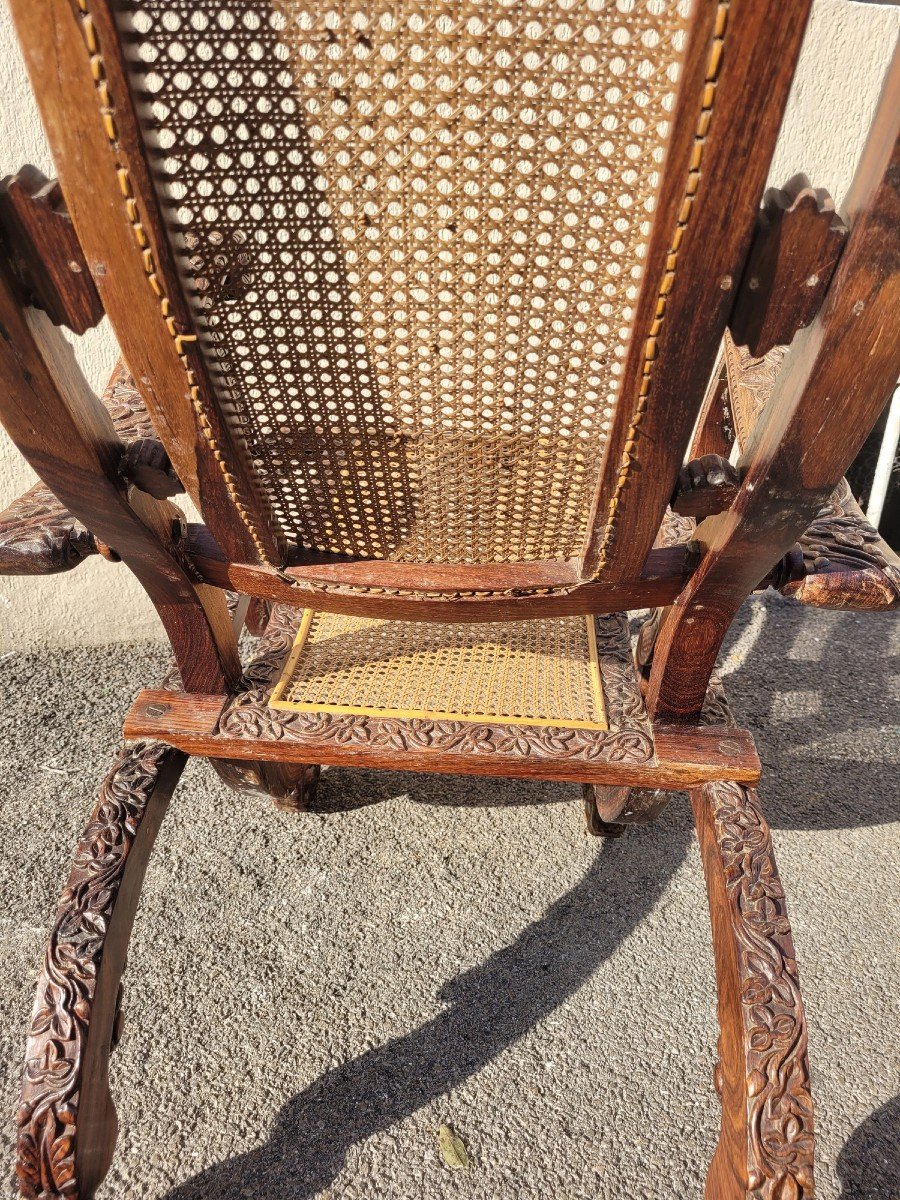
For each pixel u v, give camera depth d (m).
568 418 0.68
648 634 1.15
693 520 1.25
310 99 0.50
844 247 0.53
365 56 0.48
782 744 1.77
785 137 1.47
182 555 0.85
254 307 0.61
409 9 0.46
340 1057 1.22
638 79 0.47
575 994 1.31
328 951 1.36
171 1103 1.16
